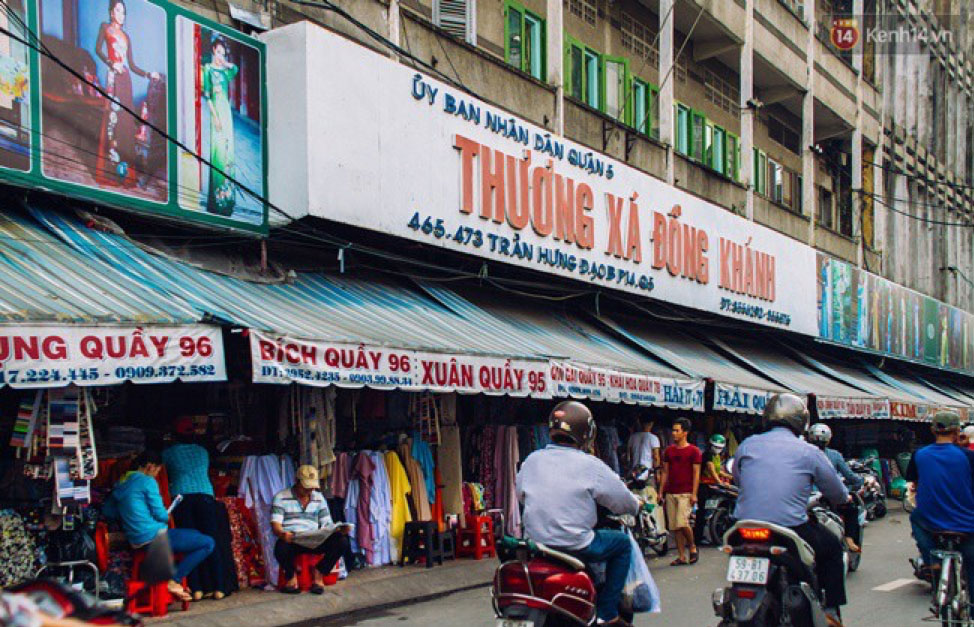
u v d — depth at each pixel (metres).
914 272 35.97
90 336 7.08
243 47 10.52
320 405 10.35
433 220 12.28
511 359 11.22
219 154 10.16
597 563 5.73
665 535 13.27
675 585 10.70
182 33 9.84
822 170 30.19
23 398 7.54
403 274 12.92
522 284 14.75
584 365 12.57
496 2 15.83
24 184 8.27
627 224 16.52
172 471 8.98
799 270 23.53
